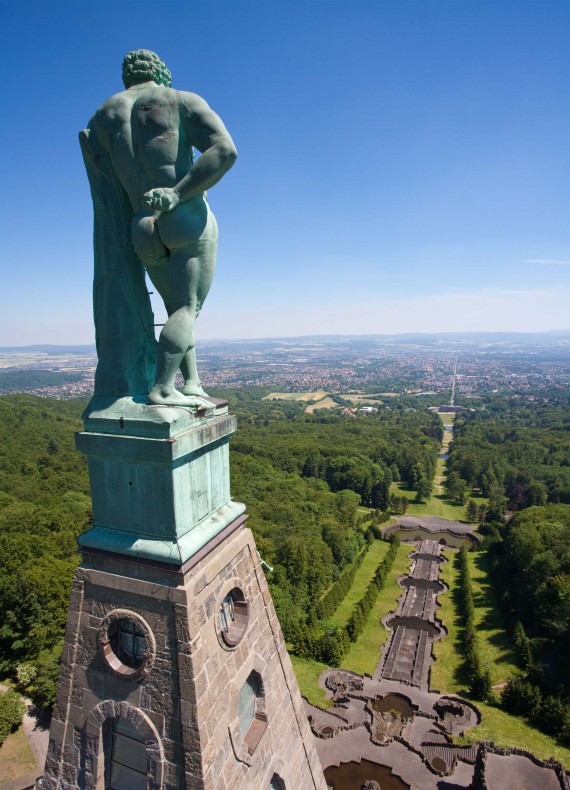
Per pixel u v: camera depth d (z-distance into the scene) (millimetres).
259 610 12398
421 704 51812
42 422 147875
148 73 10719
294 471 148875
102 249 11156
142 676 10078
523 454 165750
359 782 41000
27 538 61781
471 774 41531
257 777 11289
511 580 77188
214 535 11055
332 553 88000
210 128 9953
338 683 54500
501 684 55250
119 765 11078
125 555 10312
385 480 129750
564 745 45312
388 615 71875
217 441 11445
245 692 11891
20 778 35594
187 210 10281
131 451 9992
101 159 10852
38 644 45938
